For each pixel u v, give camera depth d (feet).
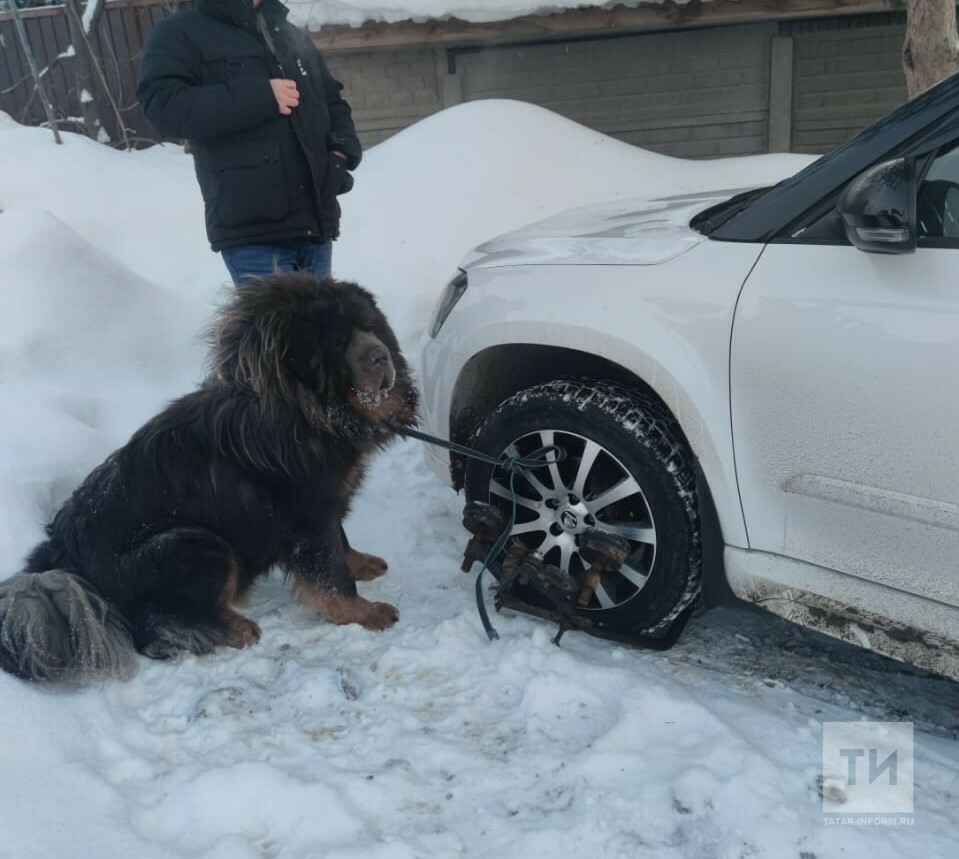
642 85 35.47
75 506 9.95
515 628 9.80
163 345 16.43
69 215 24.80
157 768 7.82
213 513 9.68
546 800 7.26
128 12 37.58
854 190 6.78
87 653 8.73
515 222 24.52
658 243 8.86
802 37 33.71
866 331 7.06
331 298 9.25
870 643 7.57
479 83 36.37
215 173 12.96
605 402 8.95
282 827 6.98
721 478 8.17
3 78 39.65
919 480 6.97
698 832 6.72
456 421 10.58
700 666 9.12
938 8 17.06
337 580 10.05
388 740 8.11
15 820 6.87
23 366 14.51
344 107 14.65
